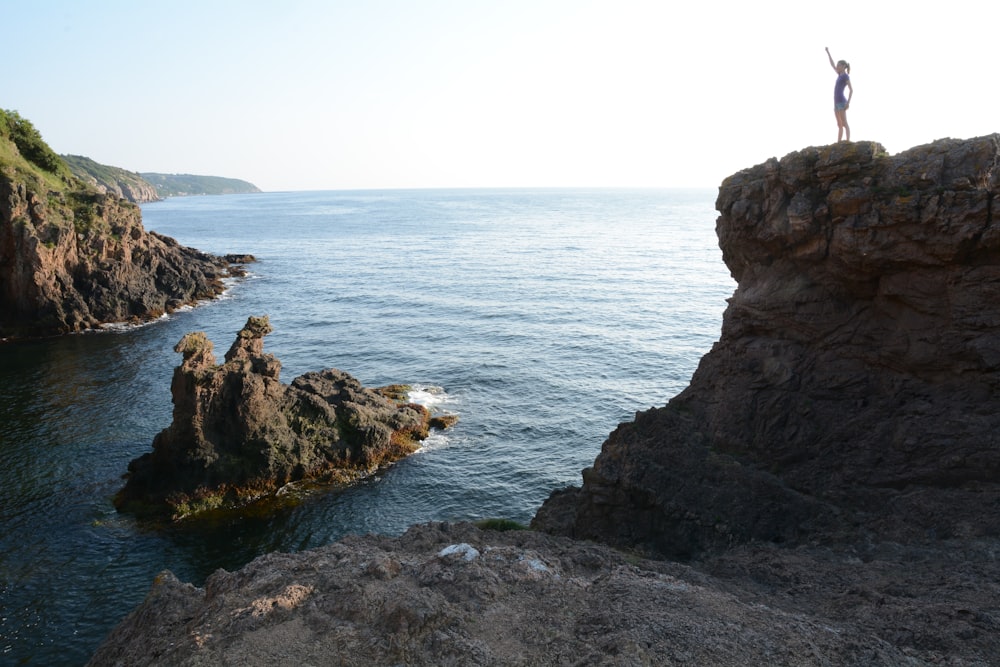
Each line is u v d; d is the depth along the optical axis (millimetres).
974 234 18141
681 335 67062
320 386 42938
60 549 31156
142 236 83438
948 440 19031
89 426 44781
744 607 12938
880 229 19625
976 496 18172
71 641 25219
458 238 171000
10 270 68500
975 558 16406
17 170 72062
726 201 23953
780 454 21516
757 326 23094
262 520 34375
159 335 69625
